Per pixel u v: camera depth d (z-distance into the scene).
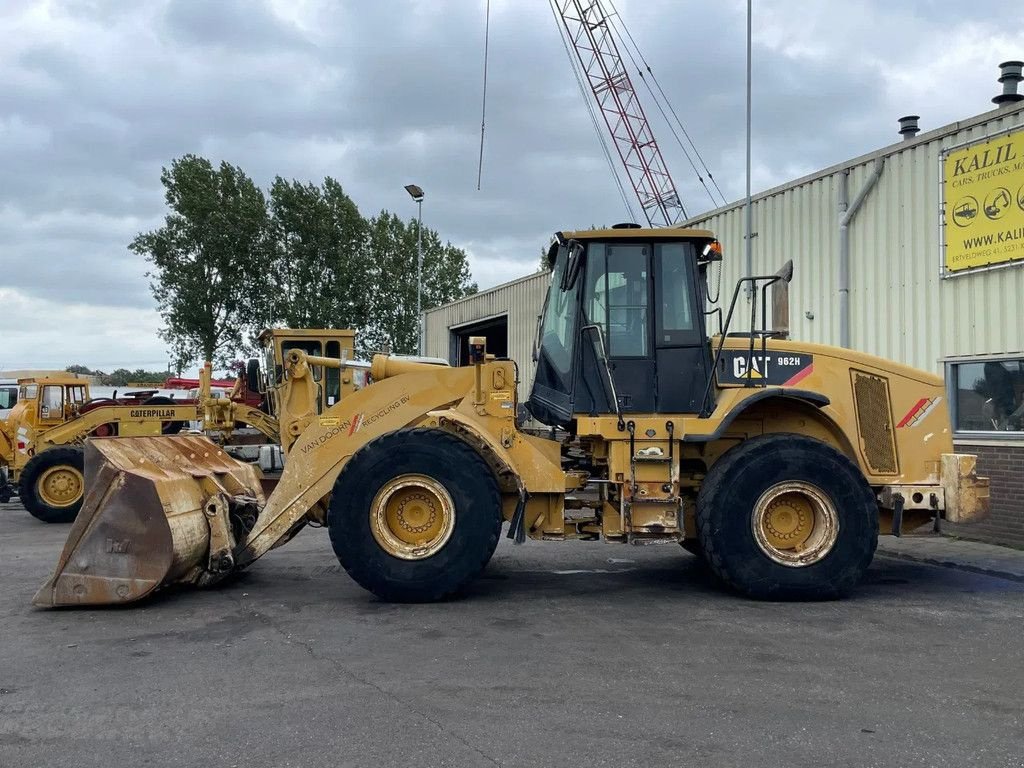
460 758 3.72
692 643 5.55
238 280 43.81
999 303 9.33
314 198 45.16
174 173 43.00
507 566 8.45
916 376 7.51
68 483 13.20
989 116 9.34
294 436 9.10
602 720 4.16
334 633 5.81
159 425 14.15
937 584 7.57
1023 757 3.75
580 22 36.09
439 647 5.45
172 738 3.97
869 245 11.01
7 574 8.32
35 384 14.74
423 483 6.71
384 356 7.94
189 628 5.97
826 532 6.80
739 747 3.84
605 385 7.16
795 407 7.46
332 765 3.66
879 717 4.22
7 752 3.83
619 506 7.01
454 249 55.22
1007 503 9.37
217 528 7.11
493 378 7.07
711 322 7.66
